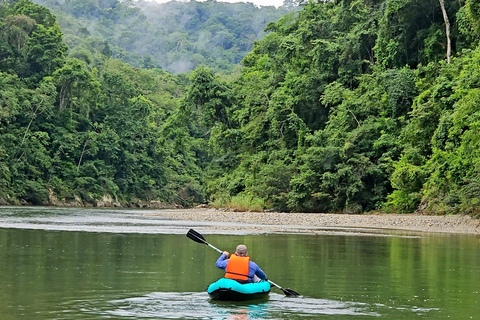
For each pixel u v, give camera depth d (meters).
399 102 46.72
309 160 49.09
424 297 11.68
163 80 154.12
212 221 36.78
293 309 10.44
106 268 14.78
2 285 12.18
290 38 66.00
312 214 44.12
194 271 14.53
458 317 9.94
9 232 24.81
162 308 10.30
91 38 166.62
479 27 39.00
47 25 101.00
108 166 95.38
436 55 47.91
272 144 59.19
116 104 102.12
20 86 87.56
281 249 19.86
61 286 12.20
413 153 42.28
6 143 78.44
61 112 90.31
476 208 33.72
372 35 55.69
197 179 113.19
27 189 79.69
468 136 33.38
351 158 47.03
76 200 85.88
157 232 26.45
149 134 105.31
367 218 38.44
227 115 63.88
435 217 37.59
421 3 48.31
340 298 11.52
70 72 89.44
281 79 65.94
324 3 77.12
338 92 52.78
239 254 11.89
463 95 36.03
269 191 52.00
